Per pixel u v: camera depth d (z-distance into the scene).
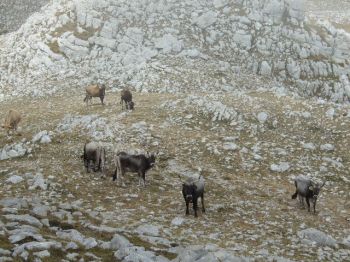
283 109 30.94
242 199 19.41
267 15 57.47
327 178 22.69
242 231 16.11
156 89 40.06
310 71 52.31
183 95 36.00
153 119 29.38
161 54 48.53
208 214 17.39
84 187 19.08
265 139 26.95
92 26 51.47
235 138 26.52
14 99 39.16
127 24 52.41
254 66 50.66
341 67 54.12
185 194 16.69
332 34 61.06
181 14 55.19
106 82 42.31
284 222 17.28
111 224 15.59
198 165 22.92
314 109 31.23
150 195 18.86
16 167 21.16
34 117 31.20
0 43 54.75
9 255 11.22
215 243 14.65
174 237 14.87
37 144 24.72
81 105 34.31
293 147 25.94
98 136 26.05
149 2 55.38
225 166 23.23
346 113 30.25
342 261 14.37
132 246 13.06
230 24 55.09
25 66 47.28
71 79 43.50
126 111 31.25
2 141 25.59
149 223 15.96
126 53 48.62
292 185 21.78
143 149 22.09
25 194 17.73
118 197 18.34
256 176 22.48
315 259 14.24
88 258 12.02
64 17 52.31
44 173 20.23
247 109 30.59
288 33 56.03
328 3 97.44
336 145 26.28
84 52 48.53
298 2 58.88
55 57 47.56
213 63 48.38
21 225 13.63
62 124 28.45
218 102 31.06
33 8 73.12
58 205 16.77
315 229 16.28
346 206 19.72
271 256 13.83
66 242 12.98
